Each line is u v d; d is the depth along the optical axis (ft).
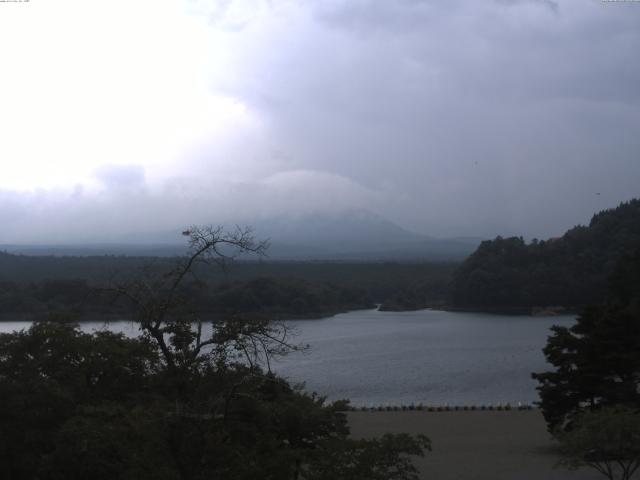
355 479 58.59
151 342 82.33
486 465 118.21
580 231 624.59
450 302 626.23
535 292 556.92
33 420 82.94
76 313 106.32
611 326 125.80
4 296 356.79
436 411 177.68
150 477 56.65
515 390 224.53
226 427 61.11
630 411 89.30
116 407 66.18
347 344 356.18
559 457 120.98
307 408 76.33
